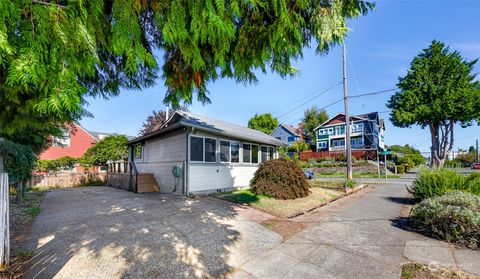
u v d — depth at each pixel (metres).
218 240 3.97
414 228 4.86
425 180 7.07
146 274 2.83
